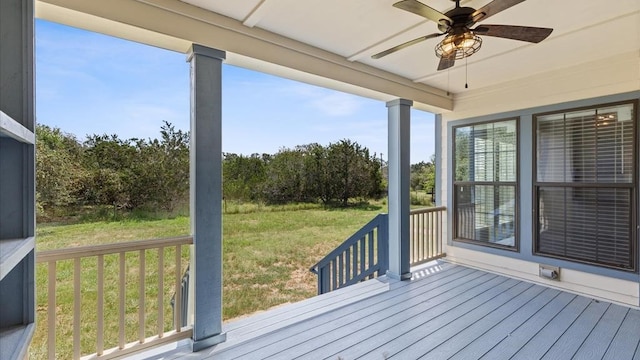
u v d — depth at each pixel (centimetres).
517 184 413
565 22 256
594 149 349
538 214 395
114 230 363
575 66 357
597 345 249
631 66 320
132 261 374
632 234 323
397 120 402
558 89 370
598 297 344
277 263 579
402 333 269
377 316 302
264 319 294
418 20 256
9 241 128
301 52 298
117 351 211
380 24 263
